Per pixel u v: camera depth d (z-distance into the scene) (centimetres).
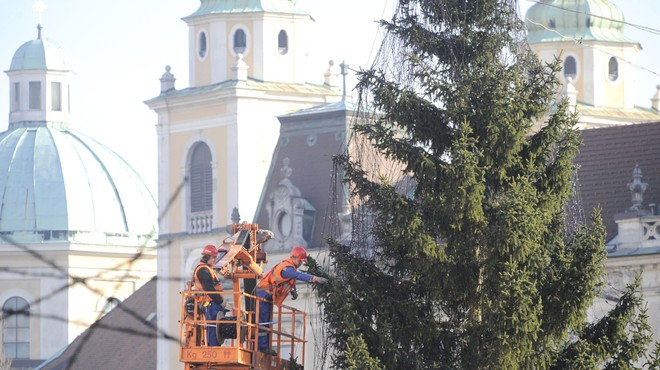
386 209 7438
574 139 7550
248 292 7225
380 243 7531
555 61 7594
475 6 7594
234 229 7400
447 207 7388
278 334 7306
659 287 11581
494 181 7519
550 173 7512
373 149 7581
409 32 7588
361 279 7456
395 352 7344
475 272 7438
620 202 12612
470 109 7519
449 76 7575
